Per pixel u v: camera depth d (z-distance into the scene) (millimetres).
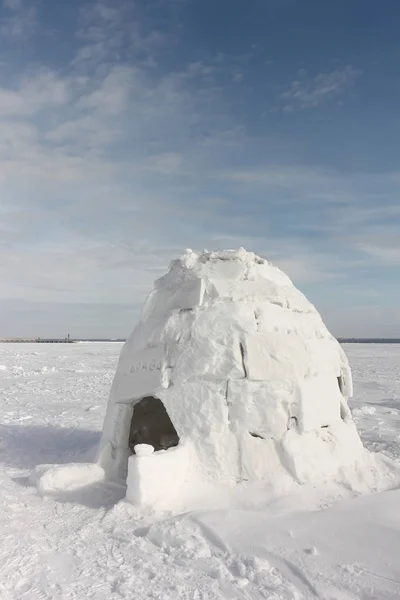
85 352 38156
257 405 4871
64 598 3131
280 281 6000
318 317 5988
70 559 3686
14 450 7656
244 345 5000
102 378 19453
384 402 13664
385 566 3258
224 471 4703
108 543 3949
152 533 3967
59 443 8242
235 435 4805
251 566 3414
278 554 3504
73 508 4805
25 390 15711
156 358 5371
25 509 4809
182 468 4688
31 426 9570
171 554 3684
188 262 5957
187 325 5305
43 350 41625
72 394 14891
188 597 3115
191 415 4934
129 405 5648
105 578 3381
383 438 8914
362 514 3895
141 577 3379
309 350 5371
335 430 5250
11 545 3926
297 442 4844
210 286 5539
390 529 3613
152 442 6902
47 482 5168
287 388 4977
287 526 3812
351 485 4781
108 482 5332
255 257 6043
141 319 6016
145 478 4465
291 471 4715
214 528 3879
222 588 3215
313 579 3232
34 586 3285
